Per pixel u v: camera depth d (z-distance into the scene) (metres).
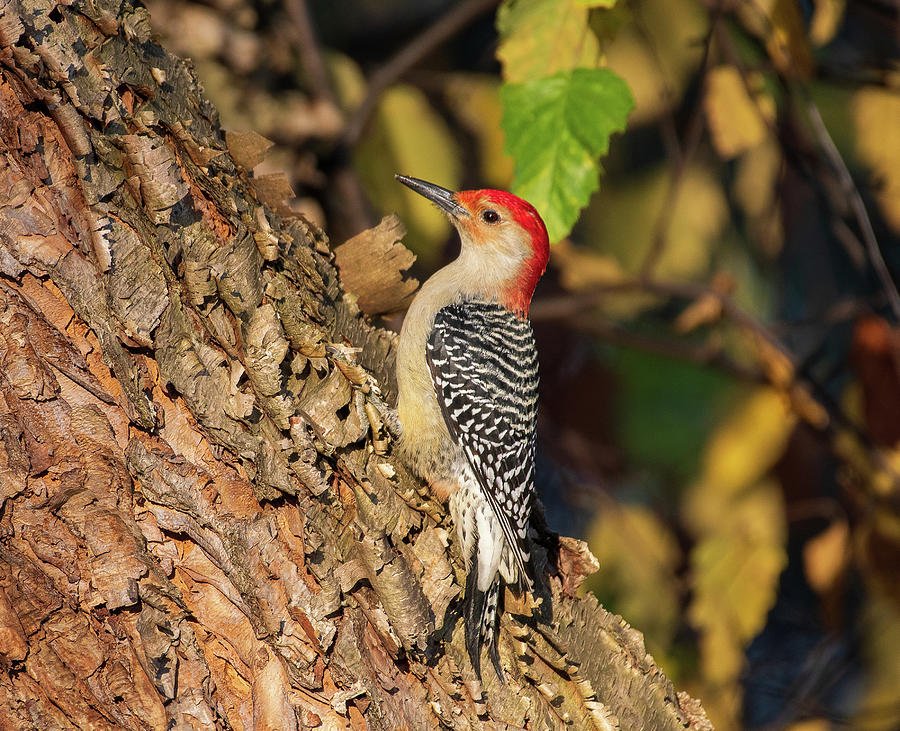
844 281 15.55
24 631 5.10
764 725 12.90
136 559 5.23
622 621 6.77
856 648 12.89
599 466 14.09
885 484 11.67
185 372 5.39
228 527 5.37
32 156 5.26
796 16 9.73
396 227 6.96
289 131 11.30
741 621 11.98
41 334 5.23
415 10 15.98
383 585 5.65
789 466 12.75
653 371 14.28
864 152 12.79
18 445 5.16
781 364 12.05
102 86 5.31
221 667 5.40
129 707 5.19
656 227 14.36
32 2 5.17
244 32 10.93
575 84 8.03
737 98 10.62
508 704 6.04
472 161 14.45
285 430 5.49
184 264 5.45
